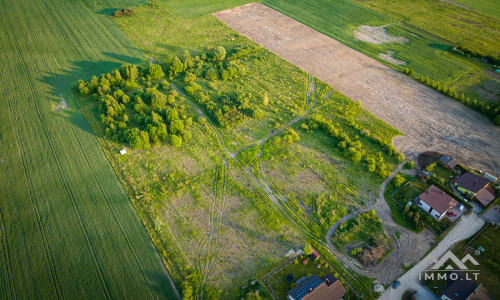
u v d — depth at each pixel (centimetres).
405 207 6619
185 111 9006
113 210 6519
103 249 5888
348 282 5556
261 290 5406
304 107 9319
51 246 5891
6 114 8562
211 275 5609
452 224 6372
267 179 7294
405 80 10406
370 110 9256
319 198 6850
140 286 5409
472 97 9669
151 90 9269
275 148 8025
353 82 10288
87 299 5209
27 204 6544
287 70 10731
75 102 9088
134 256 5809
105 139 8050
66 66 10362
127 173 7244
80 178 7100
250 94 9556
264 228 6341
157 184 7075
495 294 5347
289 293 5231
